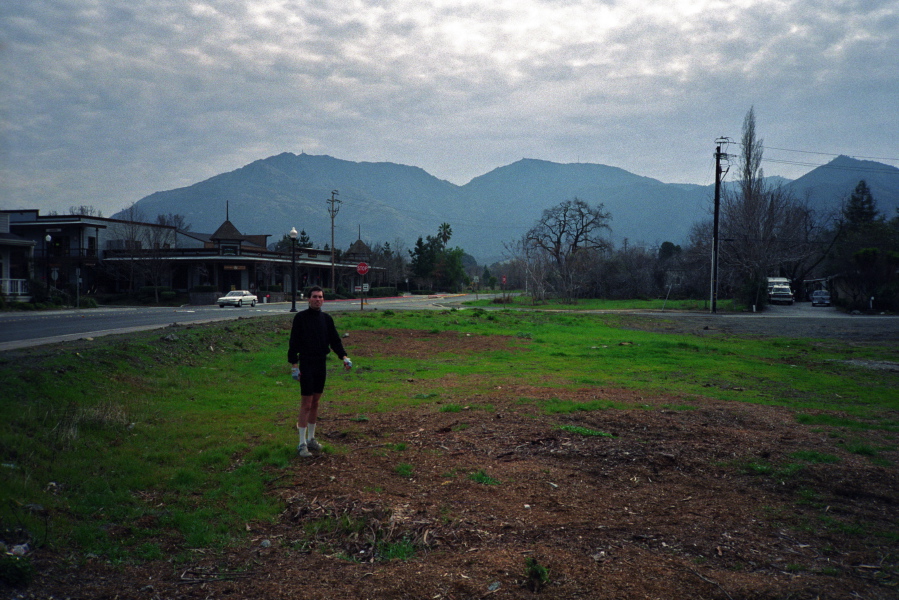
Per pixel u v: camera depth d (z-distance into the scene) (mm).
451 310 34969
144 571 3730
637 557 3941
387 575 3684
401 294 94562
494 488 5281
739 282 58812
